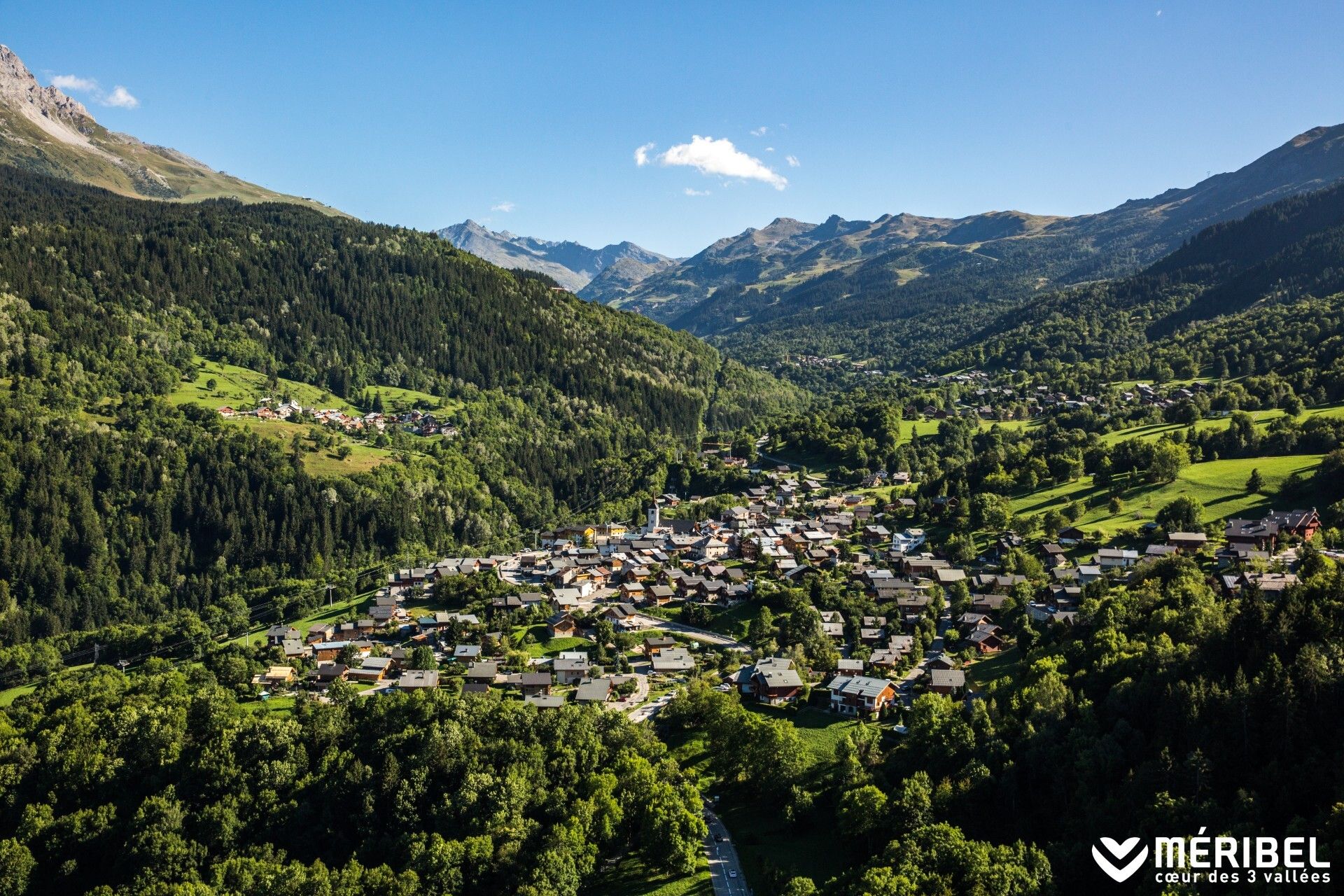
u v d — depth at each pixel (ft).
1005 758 377.91
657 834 382.42
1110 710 375.86
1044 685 406.62
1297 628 361.30
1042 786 364.99
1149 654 397.80
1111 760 346.74
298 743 472.85
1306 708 328.08
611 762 453.99
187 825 432.66
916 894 308.60
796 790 410.52
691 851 375.45
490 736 468.34
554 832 394.73
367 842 413.18
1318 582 378.32
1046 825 349.41
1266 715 333.21
